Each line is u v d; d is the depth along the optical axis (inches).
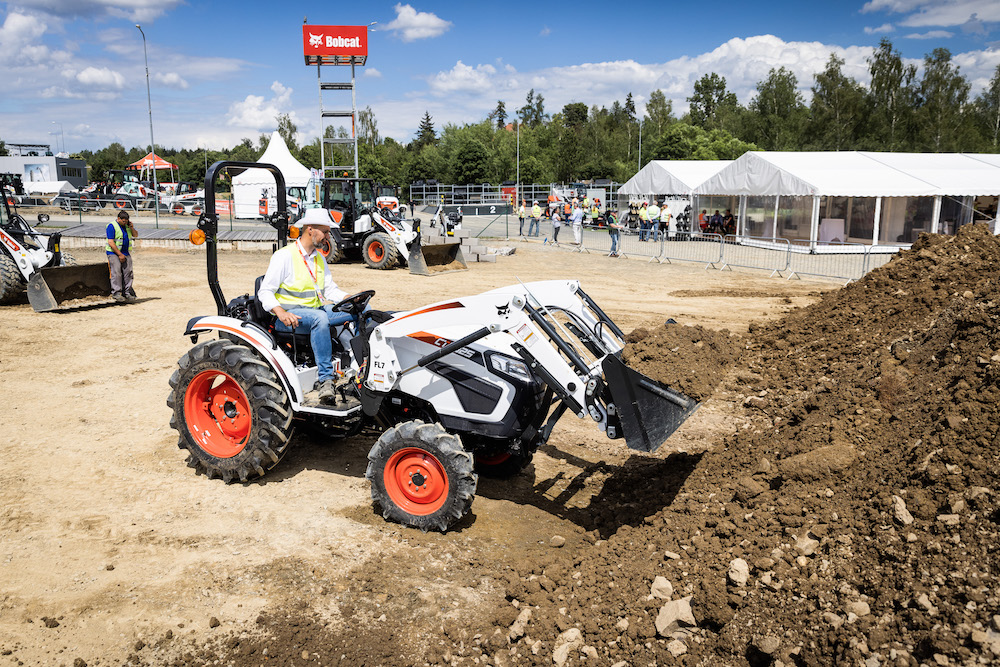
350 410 194.7
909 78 2576.3
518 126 2203.5
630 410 161.0
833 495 154.8
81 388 304.0
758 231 1033.5
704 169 1245.7
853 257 836.6
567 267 764.0
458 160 2674.7
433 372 186.2
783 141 2736.2
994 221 916.6
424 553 173.8
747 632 125.3
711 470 194.2
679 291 588.1
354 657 135.9
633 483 209.5
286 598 154.4
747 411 262.7
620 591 146.6
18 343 378.3
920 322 252.8
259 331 205.3
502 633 140.6
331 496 204.4
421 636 142.2
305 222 204.8
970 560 118.4
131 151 4168.3
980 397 151.9
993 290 198.5
